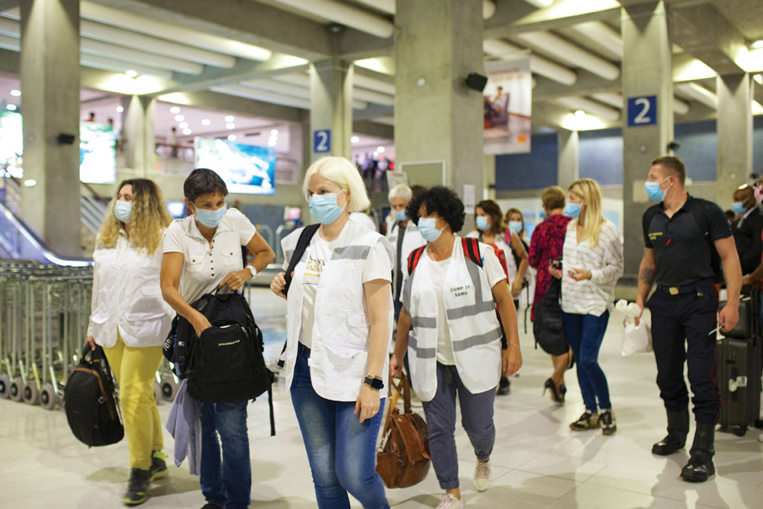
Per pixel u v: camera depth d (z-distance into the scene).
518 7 15.10
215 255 3.25
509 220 6.73
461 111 9.16
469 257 3.22
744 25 18.11
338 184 2.54
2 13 14.88
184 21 14.54
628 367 7.03
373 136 30.55
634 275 14.20
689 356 3.83
